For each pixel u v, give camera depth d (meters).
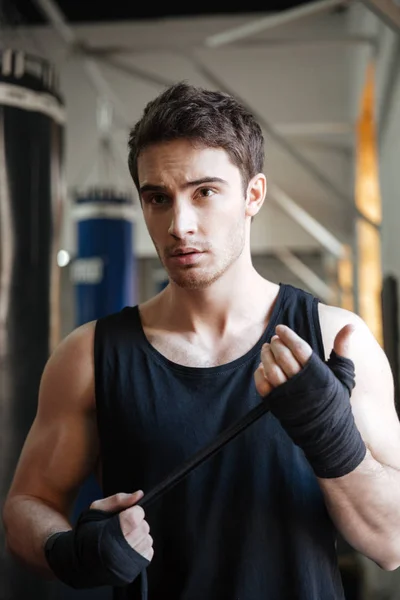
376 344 1.00
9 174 2.14
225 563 0.92
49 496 1.03
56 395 1.04
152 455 0.95
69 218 7.60
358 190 6.03
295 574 0.91
